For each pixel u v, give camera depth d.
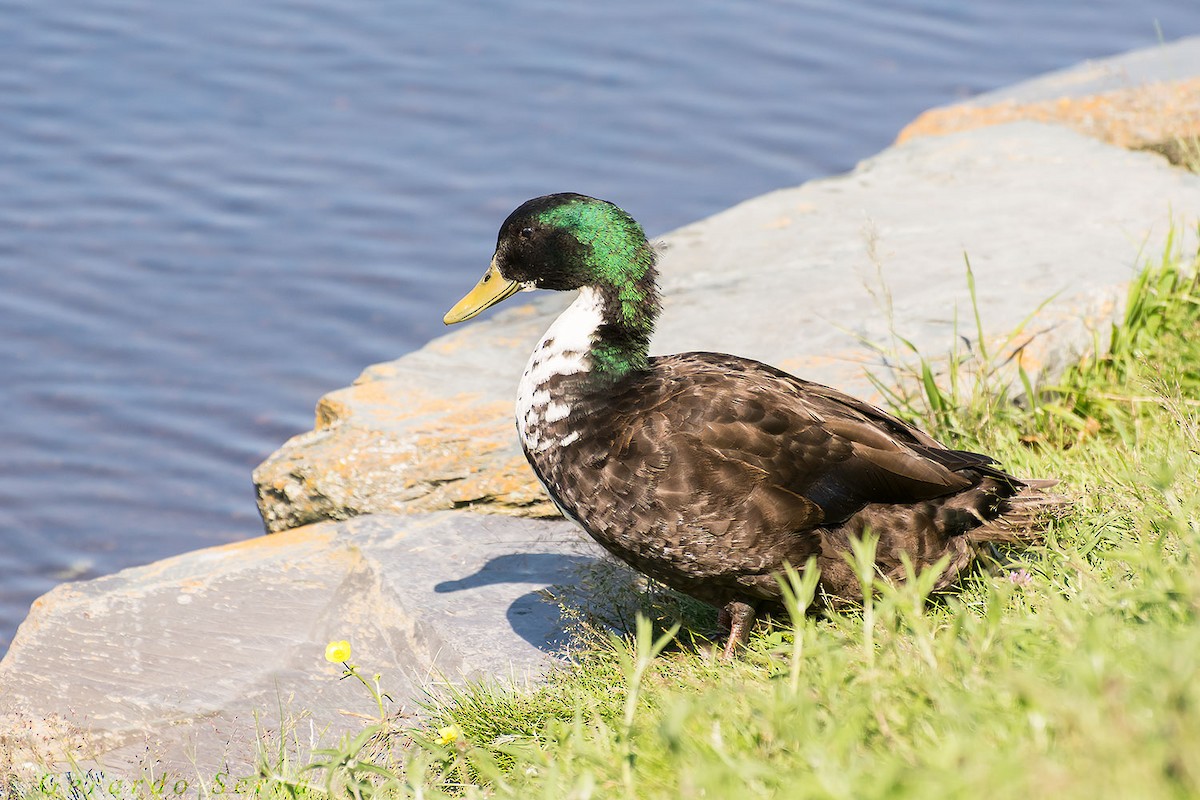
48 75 20.78
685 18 22.62
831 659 6.27
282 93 20.61
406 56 21.59
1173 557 7.30
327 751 7.46
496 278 9.19
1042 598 7.38
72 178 18.97
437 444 11.08
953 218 14.01
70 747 8.77
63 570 14.03
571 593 9.48
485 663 8.95
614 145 19.75
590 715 7.73
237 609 9.91
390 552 10.34
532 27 22.38
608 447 8.27
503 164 19.42
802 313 12.37
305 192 18.89
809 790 5.20
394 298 17.44
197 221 18.44
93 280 17.59
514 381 12.13
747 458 8.02
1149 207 13.82
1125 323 11.56
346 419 11.52
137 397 16.17
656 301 8.81
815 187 15.33
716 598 8.46
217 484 15.14
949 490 8.19
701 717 6.49
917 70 21.23
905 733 5.86
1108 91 16.73
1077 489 9.22
